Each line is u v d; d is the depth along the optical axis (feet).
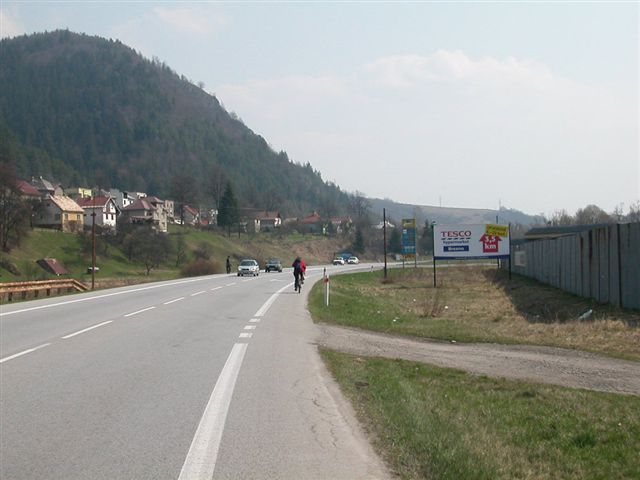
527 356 48.14
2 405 28.94
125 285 157.99
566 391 35.63
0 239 262.67
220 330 58.85
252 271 213.87
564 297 106.63
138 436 24.21
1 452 22.17
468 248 170.50
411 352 49.93
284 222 544.62
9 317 70.08
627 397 34.50
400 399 31.17
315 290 124.57
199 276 214.28
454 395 34.30
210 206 545.85
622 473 21.72
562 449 24.64
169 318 69.51
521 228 443.73
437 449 22.61
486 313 91.91
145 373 36.99
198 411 28.12
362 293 136.05
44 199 363.15
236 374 37.06
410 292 146.61
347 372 39.17
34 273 227.81
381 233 514.27
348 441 24.07
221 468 20.79
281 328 61.41
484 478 20.22
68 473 20.16
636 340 54.39
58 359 41.60
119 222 330.34
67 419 26.53
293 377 36.78
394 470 20.92
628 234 78.54
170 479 19.71
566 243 117.50
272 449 22.89
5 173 271.49
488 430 27.02
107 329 58.65
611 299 85.61
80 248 294.05
